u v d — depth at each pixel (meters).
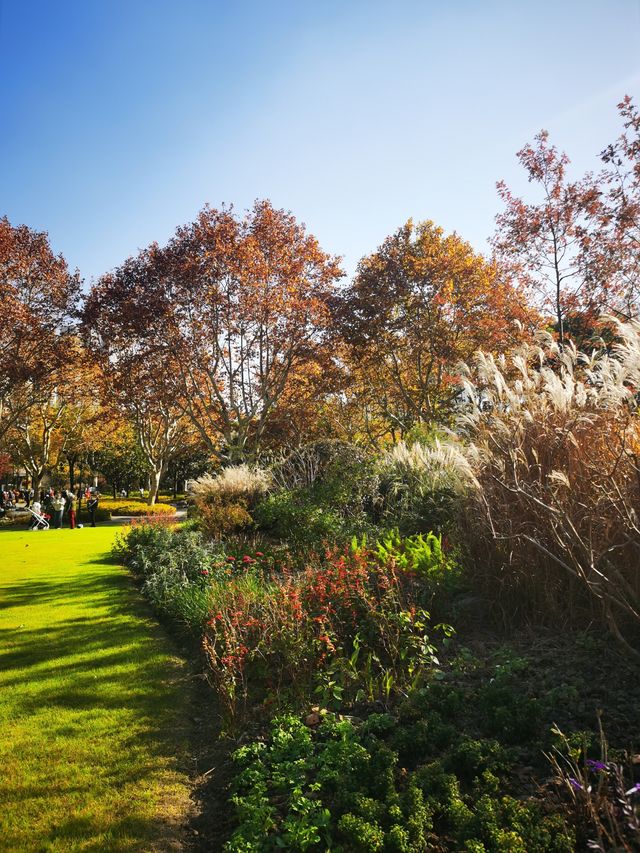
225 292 26.02
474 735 3.24
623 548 3.95
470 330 25.77
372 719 3.55
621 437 3.90
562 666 3.84
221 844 2.86
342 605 5.05
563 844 2.24
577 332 15.74
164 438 39.75
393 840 2.44
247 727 4.01
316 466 14.02
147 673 5.29
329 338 28.03
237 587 6.55
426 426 16.28
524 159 16.30
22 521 31.78
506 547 4.72
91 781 3.49
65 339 31.19
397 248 28.14
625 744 2.87
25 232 30.03
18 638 6.62
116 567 11.50
